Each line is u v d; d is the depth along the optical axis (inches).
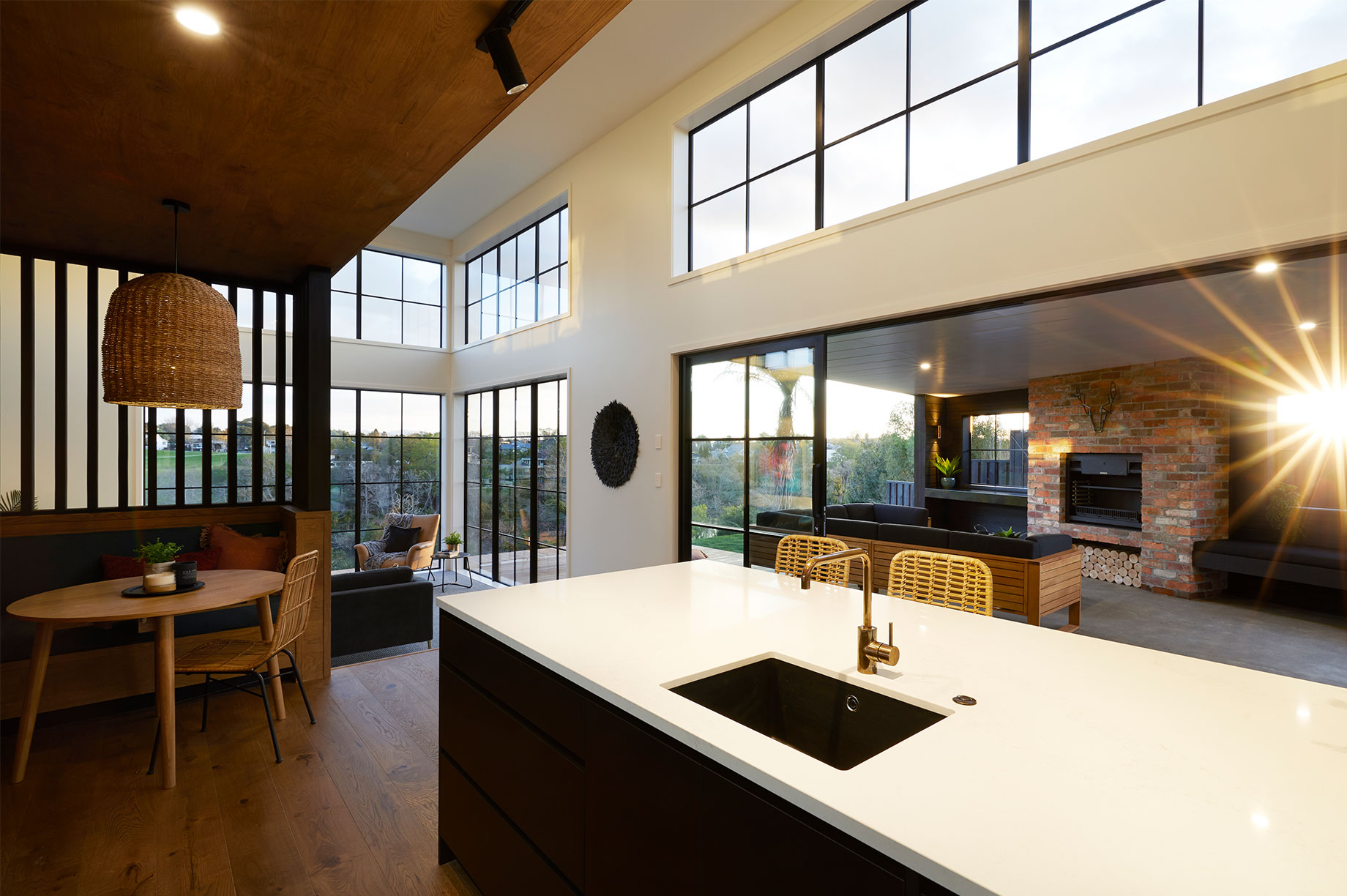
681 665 55.9
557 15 66.9
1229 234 89.9
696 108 180.4
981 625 69.4
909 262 129.3
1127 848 29.8
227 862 78.5
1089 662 56.9
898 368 275.6
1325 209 82.1
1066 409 286.4
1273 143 86.4
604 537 217.2
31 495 134.2
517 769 63.8
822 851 34.3
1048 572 175.6
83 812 89.7
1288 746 40.8
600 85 187.0
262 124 87.0
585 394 226.7
